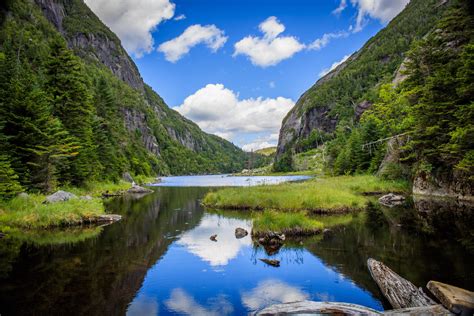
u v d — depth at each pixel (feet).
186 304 21.74
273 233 41.11
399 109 123.03
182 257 33.09
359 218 55.31
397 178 113.19
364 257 31.78
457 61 70.28
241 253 34.47
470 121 58.54
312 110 537.65
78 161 104.63
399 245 36.24
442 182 86.02
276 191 77.87
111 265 30.55
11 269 29.45
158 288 24.67
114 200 94.94
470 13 74.23
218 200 76.95
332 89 547.08
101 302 22.00
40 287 24.76
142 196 109.60
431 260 29.94
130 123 458.50
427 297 20.13
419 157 96.43
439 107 71.51
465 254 31.76
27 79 85.56
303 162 379.76
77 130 107.86
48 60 110.01
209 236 43.37
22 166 76.74
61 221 51.60
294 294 23.29
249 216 60.29
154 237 42.91
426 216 55.98
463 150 62.49
